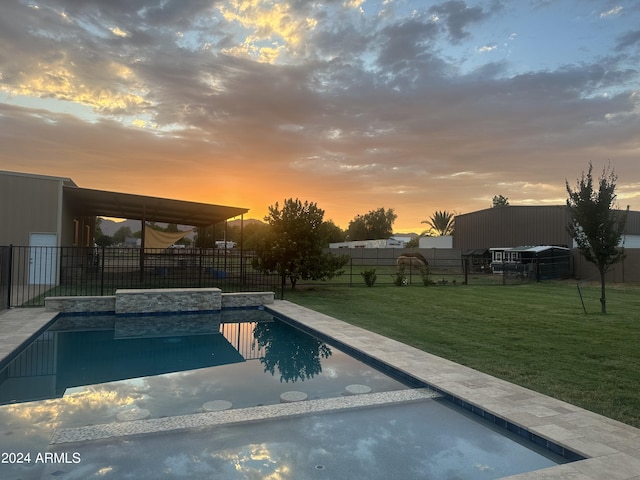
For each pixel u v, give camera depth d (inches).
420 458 153.0
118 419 186.4
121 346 347.3
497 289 746.8
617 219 498.0
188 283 744.3
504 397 194.4
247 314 498.6
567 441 148.4
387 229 2901.1
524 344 307.4
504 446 162.2
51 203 677.3
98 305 465.1
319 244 674.8
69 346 343.9
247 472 141.4
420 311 471.2
